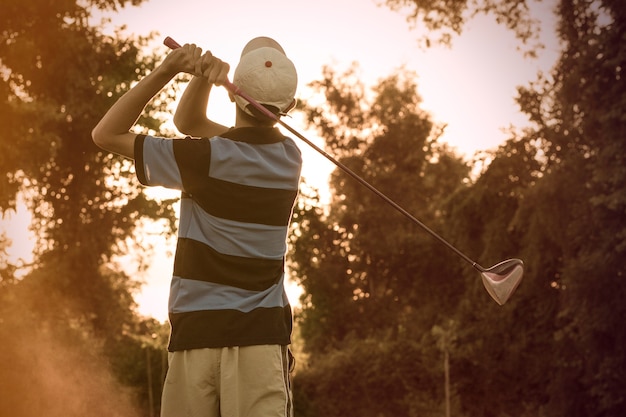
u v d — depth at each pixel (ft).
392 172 145.69
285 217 11.19
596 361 89.56
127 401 86.99
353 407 122.21
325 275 141.59
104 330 88.79
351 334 138.82
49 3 82.69
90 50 83.56
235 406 10.67
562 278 91.97
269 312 10.90
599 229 90.43
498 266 13.03
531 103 97.25
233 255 10.81
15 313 81.25
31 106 80.07
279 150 11.14
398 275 140.56
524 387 108.88
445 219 124.26
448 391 109.19
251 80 11.28
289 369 11.40
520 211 100.63
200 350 10.69
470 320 117.08
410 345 121.80
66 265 85.40
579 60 90.07
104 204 87.92
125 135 10.82
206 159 10.69
